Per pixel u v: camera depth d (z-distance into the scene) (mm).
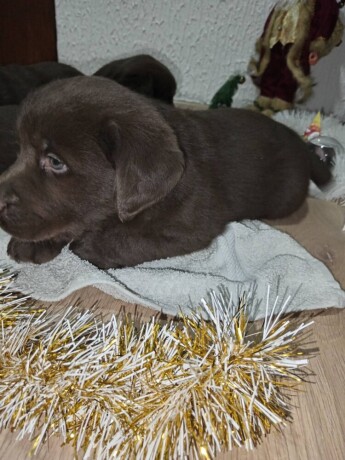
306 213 479
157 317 337
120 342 276
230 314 299
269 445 263
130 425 239
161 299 349
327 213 482
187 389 244
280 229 451
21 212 325
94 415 246
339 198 514
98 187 326
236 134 408
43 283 348
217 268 382
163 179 295
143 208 298
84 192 327
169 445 236
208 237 381
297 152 448
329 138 533
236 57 687
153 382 251
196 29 672
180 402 242
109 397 248
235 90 604
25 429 250
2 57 643
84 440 247
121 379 253
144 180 293
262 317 335
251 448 249
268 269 369
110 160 319
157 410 242
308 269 372
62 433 248
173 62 702
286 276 365
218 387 247
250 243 405
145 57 540
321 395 294
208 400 244
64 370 254
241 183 405
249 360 255
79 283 330
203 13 659
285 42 526
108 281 329
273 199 439
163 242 370
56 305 339
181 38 682
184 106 708
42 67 520
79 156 313
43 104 315
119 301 348
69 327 271
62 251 370
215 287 349
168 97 550
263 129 426
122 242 364
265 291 352
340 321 348
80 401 247
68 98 314
